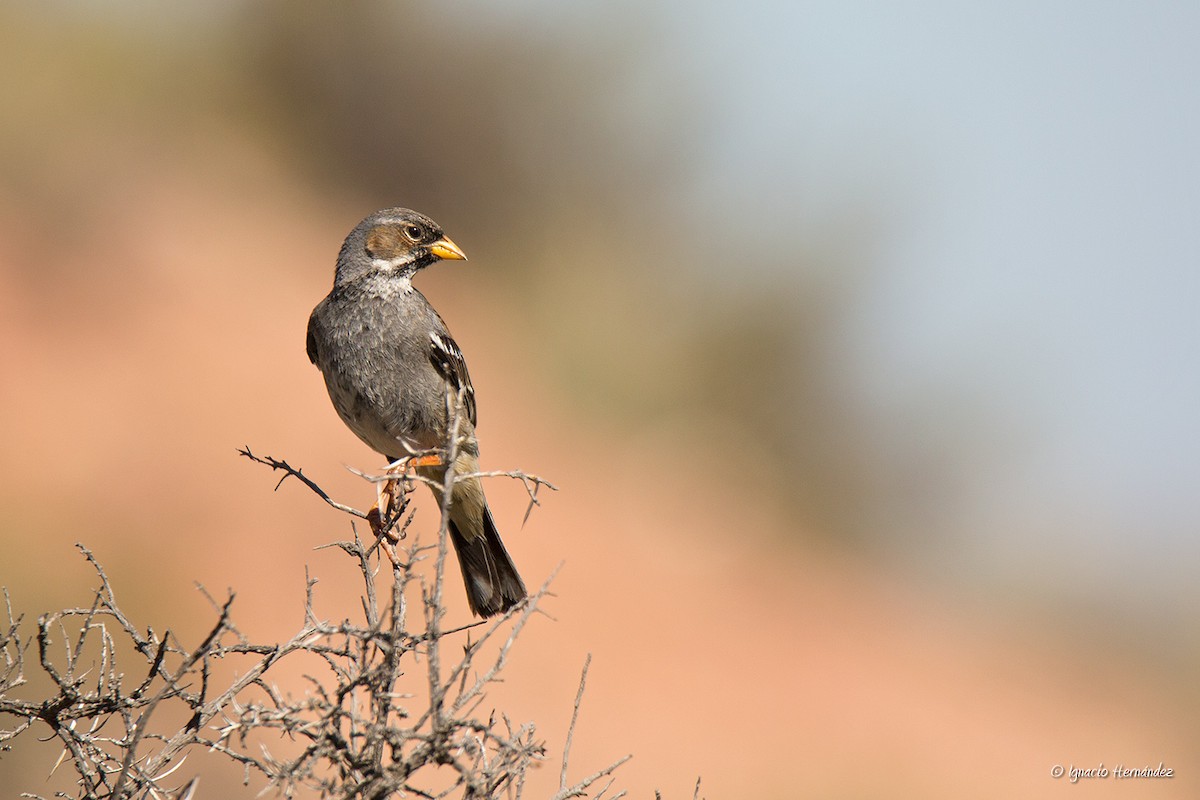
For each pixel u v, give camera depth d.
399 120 23.02
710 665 15.66
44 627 3.98
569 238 22.89
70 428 14.40
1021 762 15.47
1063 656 19.22
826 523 21.23
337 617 13.39
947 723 16.02
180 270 17.97
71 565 12.23
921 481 21.91
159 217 18.72
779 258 22.83
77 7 20.50
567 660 14.56
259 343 17.41
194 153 20.58
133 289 17.16
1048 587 20.89
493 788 3.53
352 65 22.66
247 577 13.57
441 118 23.16
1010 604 20.61
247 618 12.99
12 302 15.88
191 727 3.77
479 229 23.00
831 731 15.02
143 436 14.86
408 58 22.86
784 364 22.03
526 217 23.22
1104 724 17.19
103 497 13.63
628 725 13.84
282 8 22.16
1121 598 20.72
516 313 21.41
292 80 22.70
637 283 22.50
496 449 18.19
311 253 20.22
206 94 21.61
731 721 14.59
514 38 23.33
